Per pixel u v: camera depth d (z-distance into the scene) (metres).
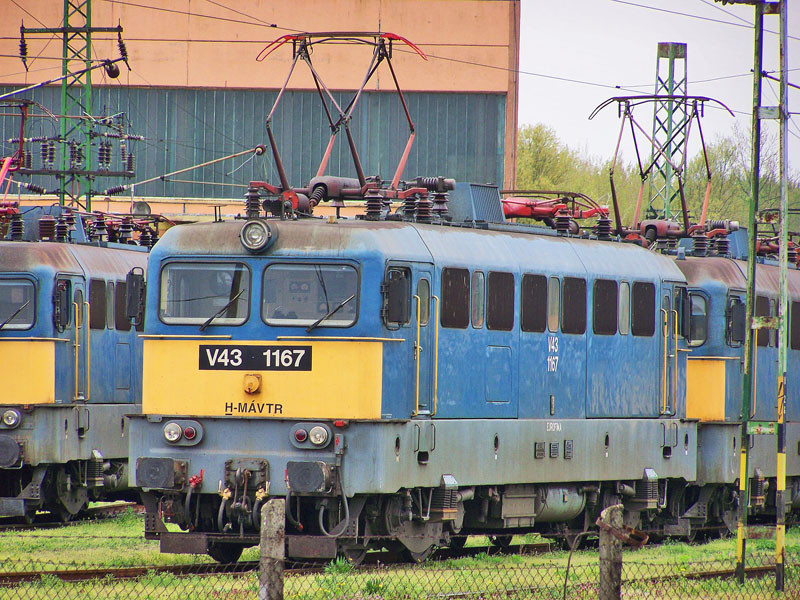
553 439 70.38
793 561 69.31
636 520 78.38
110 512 93.81
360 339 58.94
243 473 59.16
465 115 193.38
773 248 103.56
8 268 80.12
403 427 59.97
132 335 89.50
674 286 80.56
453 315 64.00
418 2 193.00
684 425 80.62
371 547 64.00
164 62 196.25
